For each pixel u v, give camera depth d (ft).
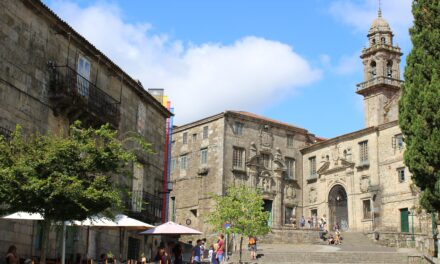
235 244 151.02
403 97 90.53
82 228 83.97
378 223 170.91
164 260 89.45
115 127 96.48
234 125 190.80
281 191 196.65
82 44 89.25
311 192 199.31
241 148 190.60
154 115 121.29
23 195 52.37
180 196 197.16
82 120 87.20
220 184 182.91
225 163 185.26
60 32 83.51
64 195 52.31
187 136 201.16
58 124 82.69
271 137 199.21
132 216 104.83
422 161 84.53
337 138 190.19
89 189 53.47
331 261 118.93
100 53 93.61
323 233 165.07
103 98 93.35
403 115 89.51
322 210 192.85
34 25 78.02
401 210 165.17
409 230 160.56
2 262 69.05
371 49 195.72
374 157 176.55
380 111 189.37
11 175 50.80
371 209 173.78
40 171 53.42
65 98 81.00
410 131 87.92
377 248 141.38
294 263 114.93
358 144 183.21
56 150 53.83
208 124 193.98
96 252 95.45
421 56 87.86
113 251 101.86
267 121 197.98
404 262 116.06
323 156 196.24
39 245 78.43
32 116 76.48
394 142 170.91
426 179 85.05
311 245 153.69
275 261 120.67
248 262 118.21
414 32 90.84
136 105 111.34
